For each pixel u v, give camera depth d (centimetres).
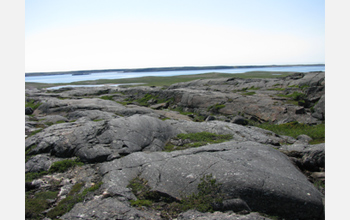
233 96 2528
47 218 591
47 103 2458
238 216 556
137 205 616
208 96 2655
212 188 632
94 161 901
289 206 572
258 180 625
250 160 757
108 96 3672
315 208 565
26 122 1623
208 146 905
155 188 666
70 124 1223
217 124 1357
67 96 3703
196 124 1376
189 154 830
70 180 785
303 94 2264
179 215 579
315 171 839
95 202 628
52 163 885
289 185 616
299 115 1878
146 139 1060
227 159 751
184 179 682
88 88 4538
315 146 907
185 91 2992
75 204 630
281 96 2416
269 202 583
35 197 688
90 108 2191
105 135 1045
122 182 711
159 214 589
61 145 973
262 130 1410
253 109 2153
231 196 604
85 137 1027
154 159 816
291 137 1362
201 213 577
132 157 845
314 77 2831
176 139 1145
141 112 2005
